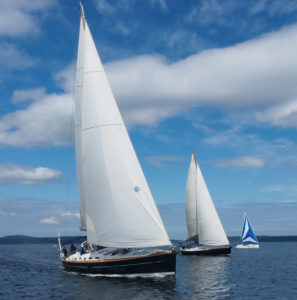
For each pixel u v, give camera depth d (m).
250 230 88.88
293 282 29.47
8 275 35.34
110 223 28.25
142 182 28.55
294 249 98.44
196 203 56.69
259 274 34.53
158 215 28.09
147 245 27.41
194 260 48.84
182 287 26.41
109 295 22.94
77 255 32.19
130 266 27.56
